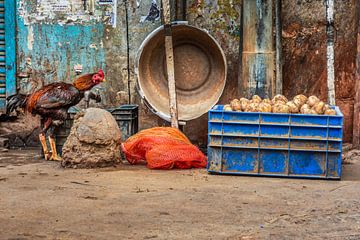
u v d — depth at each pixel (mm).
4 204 7070
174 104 10086
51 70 11250
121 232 6094
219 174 8766
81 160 9148
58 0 11148
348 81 10930
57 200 7246
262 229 6215
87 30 11148
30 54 11258
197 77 10594
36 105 9727
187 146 9258
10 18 11203
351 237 6016
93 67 11180
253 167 8688
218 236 5996
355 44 10898
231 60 10922
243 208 6949
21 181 8266
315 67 10938
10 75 11258
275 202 7219
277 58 10297
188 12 10984
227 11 10906
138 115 10984
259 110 8758
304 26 10898
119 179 8391
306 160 8602
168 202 7172
